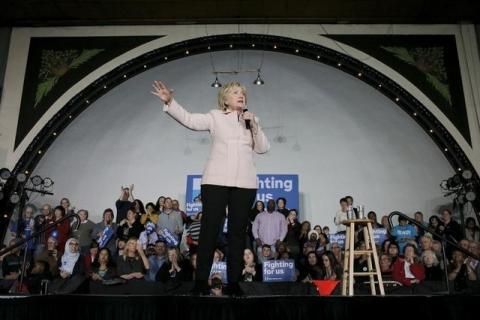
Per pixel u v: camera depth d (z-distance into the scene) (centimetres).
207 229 283
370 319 242
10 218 945
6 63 1043
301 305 242
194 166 1132
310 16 1044
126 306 253
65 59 1049
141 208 966
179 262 748
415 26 1063
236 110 305
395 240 870
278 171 1121
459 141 991
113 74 1043
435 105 1014
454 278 710
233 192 289
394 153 1107
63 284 638
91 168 1102
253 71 1132
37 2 996
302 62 1108
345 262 464
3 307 254
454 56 1045
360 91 1107
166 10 1023
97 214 1080
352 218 465
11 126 1005
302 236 920
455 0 981
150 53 1052
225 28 1064
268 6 1010
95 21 1059
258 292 604
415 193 1079
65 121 1027
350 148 1128
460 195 977
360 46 1054
